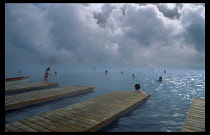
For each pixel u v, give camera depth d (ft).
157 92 43.24
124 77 80.74
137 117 23.13
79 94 38.99
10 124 18.06
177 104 30.53
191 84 58.75
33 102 28.66
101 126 18.97
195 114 21.81
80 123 18.44
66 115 21.22
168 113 25.00
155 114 24.58
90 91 43.39
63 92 36.04
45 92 35.88
